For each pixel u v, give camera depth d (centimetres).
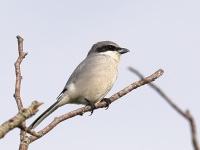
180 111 320
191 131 314
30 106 404
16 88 657
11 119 394
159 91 329
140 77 346
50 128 587
